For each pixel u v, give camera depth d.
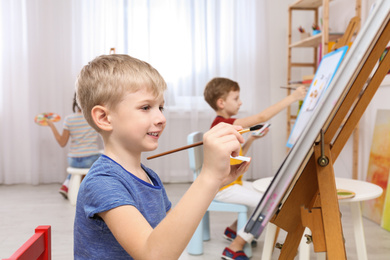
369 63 0.80
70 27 3.72
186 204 0.58
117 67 0.74
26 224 2.52
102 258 0.69
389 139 2.47
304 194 0.90
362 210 2.68
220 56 3.88
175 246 0.57
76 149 3.05
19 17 3.68
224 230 2.44
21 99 3.75
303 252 1.39
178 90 3.86
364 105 0.84
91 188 0.68
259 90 3.90
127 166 0.77
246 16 3.85
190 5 3.76
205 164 0.60
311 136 0.68
